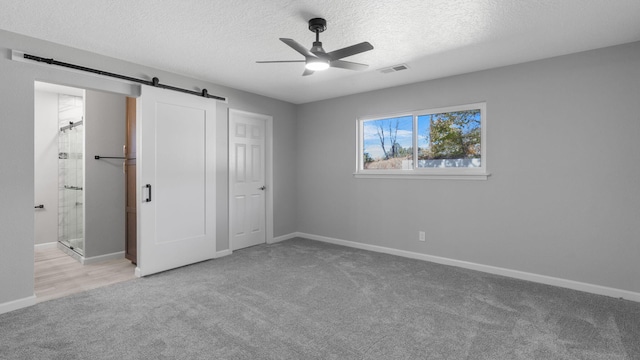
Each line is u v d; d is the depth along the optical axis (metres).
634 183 2.80
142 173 3.41
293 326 2.32
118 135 4.23
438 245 3.93
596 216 2.96
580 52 3.03
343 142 4.84
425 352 2.00
